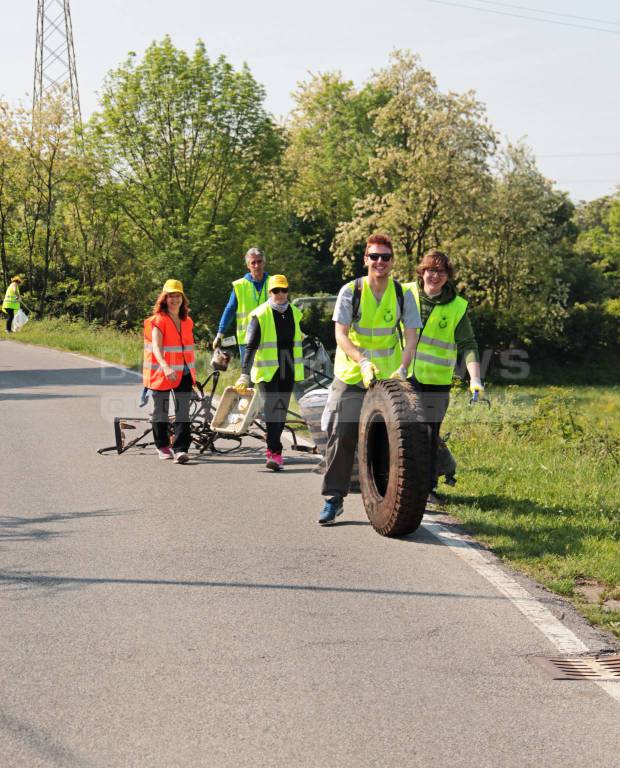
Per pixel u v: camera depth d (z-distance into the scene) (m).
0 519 19.62
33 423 33.50
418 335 20.59
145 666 11.86
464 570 16.11
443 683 11.44
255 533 18.55
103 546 17.50
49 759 9.49
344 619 13.64
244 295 29.23
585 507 21.11
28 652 12.31
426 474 17.58
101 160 114.38
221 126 117.75
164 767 9.35
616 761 9.59
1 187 105.06
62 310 105.62
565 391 36.03
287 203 139.88
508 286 147.88
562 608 14.33
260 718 10.43
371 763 9.47
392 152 128.88
